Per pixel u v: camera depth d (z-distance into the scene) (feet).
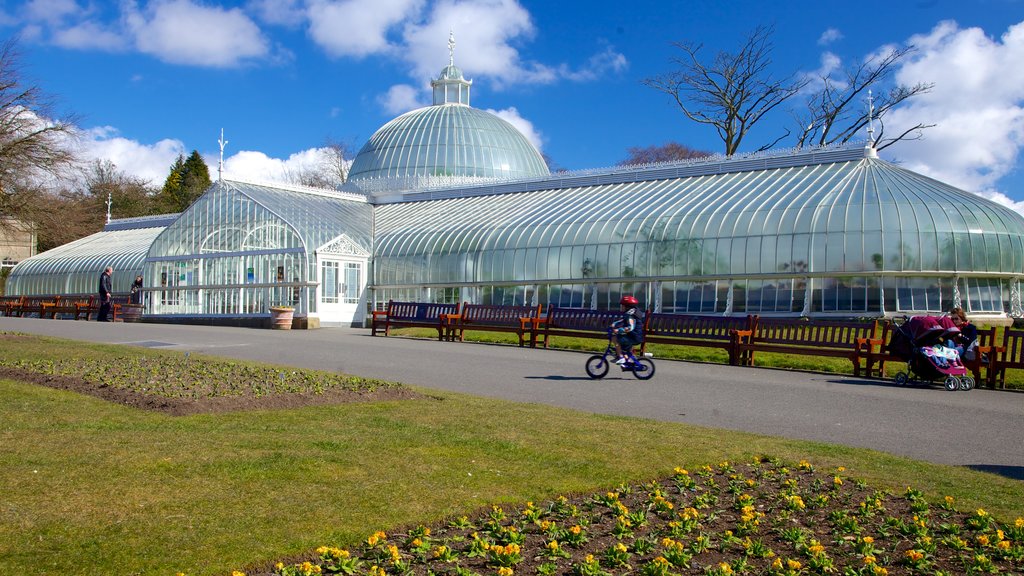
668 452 33.42
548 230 128.36
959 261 101.81
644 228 118.73
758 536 24.40
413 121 207.62
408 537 22.91
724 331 76.64
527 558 21.94
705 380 60.49
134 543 21.34
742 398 51.75
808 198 110.63
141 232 200.23
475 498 26.32
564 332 86.99
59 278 188.14
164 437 32.60
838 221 104.37
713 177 132.87
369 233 151.43
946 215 103.14
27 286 194.39
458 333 98.89
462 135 202.39
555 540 23.13
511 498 26.55
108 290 134.51
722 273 110.32
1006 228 105.50
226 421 36.83
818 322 70.74
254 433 34.17
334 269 136.67
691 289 113.29
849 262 102.53
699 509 26.55
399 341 91.35
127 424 35.19
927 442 38.86
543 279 125.39
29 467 27.22
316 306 133.08
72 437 31.86
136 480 26.35
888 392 56.34
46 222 116.57
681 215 117.70
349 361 67.92
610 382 58.18
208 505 24.36
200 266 146.61
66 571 19.56
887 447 37.60
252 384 47.14
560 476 29.25
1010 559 22.62
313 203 160.76
